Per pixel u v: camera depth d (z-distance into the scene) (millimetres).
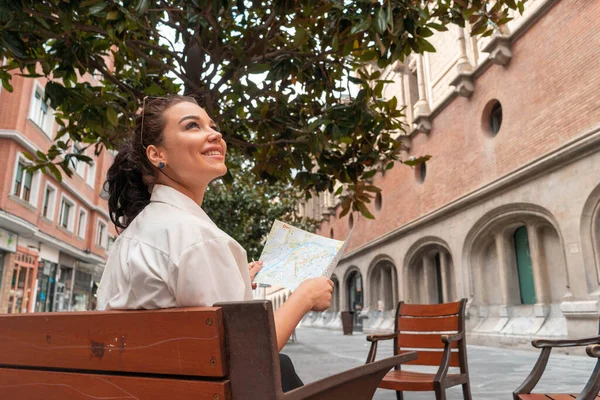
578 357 9242
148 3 3133
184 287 1122
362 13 3510
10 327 1299
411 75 21359
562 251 11109
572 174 10523
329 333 24828
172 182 1558
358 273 26500
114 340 1063
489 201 13594
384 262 22516
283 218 16953
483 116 14555
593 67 10172
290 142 4734
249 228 15125
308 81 5004
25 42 4059
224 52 4508
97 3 3166
